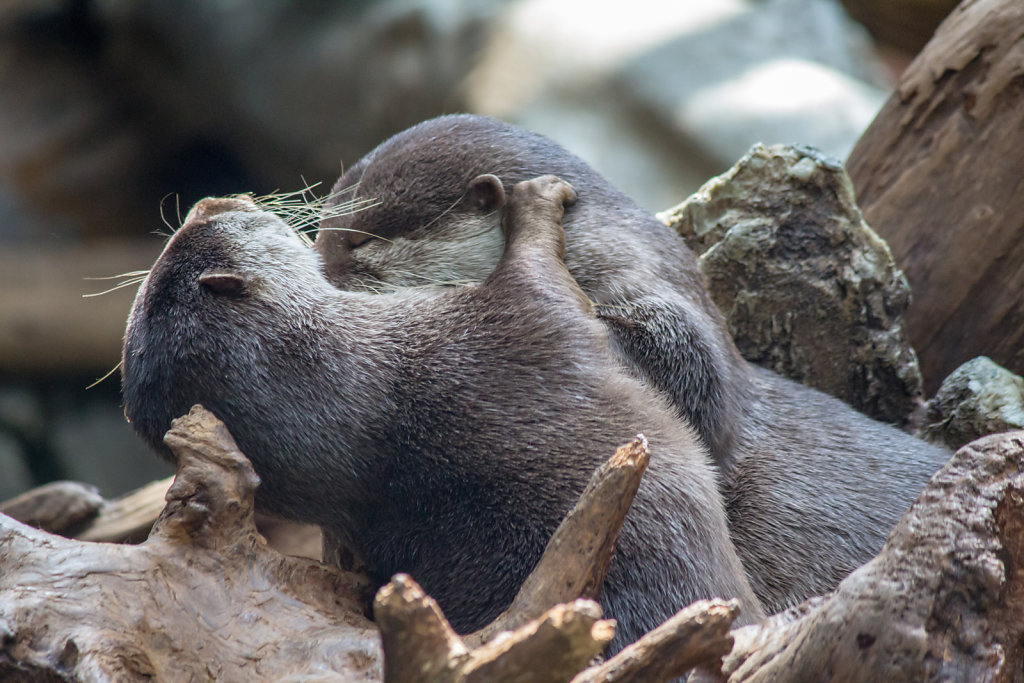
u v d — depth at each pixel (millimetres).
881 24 19078
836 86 25078
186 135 36094
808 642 6117
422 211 10391
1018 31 11578
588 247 9953
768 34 27250
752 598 8539
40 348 32531
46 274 33781
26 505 14266
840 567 9648
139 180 37094
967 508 6031
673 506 8180
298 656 7301
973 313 11938
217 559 7707
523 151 10641
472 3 28781
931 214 12148
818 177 11602
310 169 32000
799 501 9875
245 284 9109
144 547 7582
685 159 24234
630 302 9750
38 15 35594
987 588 5809
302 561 8133
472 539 8328
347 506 8914
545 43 26828
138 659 6902
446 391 8664
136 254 35375
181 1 32875
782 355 11812
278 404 8750
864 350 11656
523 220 9789
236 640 7383
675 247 10516
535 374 8641
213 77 32969
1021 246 11578
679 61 25812
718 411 9656
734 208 11852
